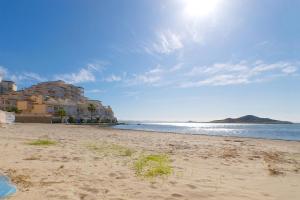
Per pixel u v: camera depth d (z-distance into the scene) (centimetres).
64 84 12525
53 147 1286
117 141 1914
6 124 4250
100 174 671
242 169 795
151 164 828
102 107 12838
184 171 742
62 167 752
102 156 1020
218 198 483
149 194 497
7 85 11056
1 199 448
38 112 9238
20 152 1043
